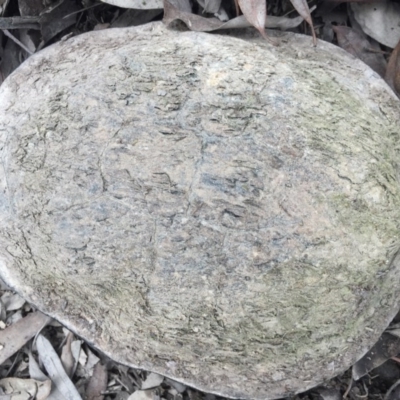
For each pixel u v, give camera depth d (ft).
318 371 1.01
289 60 1.05
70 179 0.93
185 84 0.95
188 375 1.02
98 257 0.92
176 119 0.91
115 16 1.32
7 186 1.01
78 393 1.25
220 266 0.87
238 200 0.87
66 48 1.11
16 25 1.25
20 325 1.29
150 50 1.02
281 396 1.02
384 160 0.96
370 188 0.91
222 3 1.24
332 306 0.93
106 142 0.92
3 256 1.06
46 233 0.96
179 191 0.88
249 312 0.90
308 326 0.94
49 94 1.03
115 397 1.28
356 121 0.98
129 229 0.89
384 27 1.27
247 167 0.88
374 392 1.22
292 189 0.87
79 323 1.05
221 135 0.90
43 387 1.25
